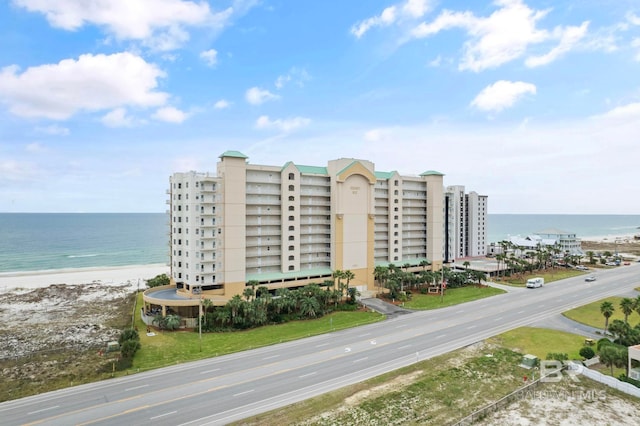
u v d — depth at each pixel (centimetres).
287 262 9688
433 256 12500
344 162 10312
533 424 4078
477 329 7312
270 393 4700
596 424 4078
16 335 7494
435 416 4194
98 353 6322
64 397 4647
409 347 6322
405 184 12319
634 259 18050
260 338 6869
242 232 8800
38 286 13038
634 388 4697
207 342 6681
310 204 10169
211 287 8600
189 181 8238
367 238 10781
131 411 4294
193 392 4744
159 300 7762
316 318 8212
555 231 18862
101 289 12506
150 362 5762
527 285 11506
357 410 4291
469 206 16788
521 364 5606
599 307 8950
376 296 10188
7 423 4050
